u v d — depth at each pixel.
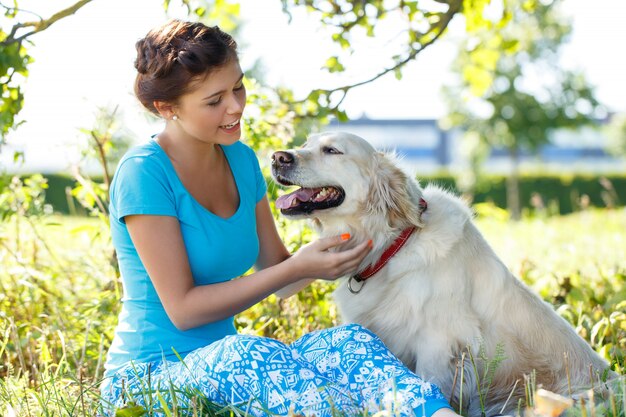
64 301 4.43
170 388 2.55
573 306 4.57
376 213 3.35
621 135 34.06
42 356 3.62
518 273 5.55
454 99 22.36
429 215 3.38
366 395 2.57
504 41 5.80
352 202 3.42
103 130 4.51
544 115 21.73
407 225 3.33
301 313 4.26
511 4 6.43
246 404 2.53
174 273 2.80
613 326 4.05
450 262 3.26
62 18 4.13
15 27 4.09
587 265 6.37
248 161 3.29
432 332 3.22
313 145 3.56
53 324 3.99
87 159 4.58
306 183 3.46
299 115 4.81
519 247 7.56
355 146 3.45
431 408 2.45
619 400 2.59
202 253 2.92
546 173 27.98
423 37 5.00
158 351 2.88
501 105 21.70
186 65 2.72
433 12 5.00
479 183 24.05
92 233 4.75
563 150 50.16
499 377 3.31
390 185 3.32
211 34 2.82
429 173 29.58
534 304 3.46
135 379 2.77
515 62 21.23
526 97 21.61
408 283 3.25
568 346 3.42
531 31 20.81
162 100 2.82
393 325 3.29
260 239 3.41
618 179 27.03
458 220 3.39
